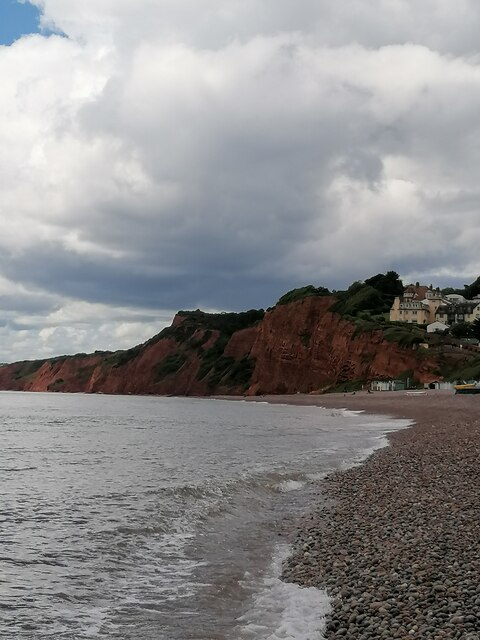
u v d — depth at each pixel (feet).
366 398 273.75
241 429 153.28
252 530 45.98
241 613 29.43
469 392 228.63
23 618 28.73
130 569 36.42
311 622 26.68
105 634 27.04
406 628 23.82
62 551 39.73
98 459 90.79
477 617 24.04
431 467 67.26
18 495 59.00
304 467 77.87
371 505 50.70
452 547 34.76
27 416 234.38
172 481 67.46
